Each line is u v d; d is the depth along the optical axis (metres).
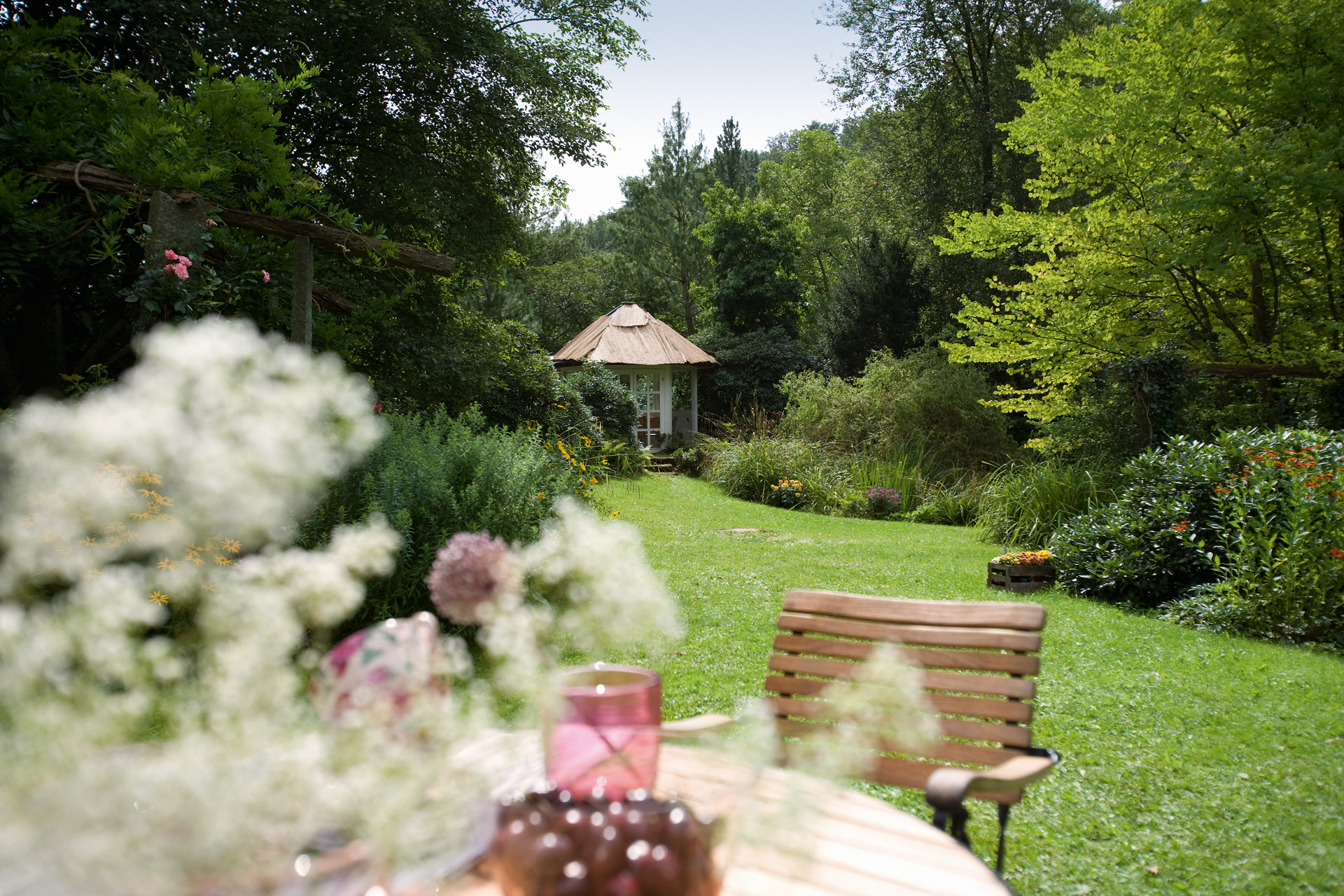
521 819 0.97
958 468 16.70
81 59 7.73
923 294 23.55
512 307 26.25
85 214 6.75
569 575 1.24
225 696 0.87
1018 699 2.18
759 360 25.27
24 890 1.12
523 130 13.39
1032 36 23.58
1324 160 10.37
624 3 13.99
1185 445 8.31
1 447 1.05
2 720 0.77
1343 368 11.26
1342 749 3.87
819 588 7.62
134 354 7.33
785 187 36.84
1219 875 2.84
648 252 31.17
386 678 1.13
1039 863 2.93
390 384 11.01
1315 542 6.16
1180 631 6.31
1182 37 11.32
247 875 0.78
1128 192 12.79
